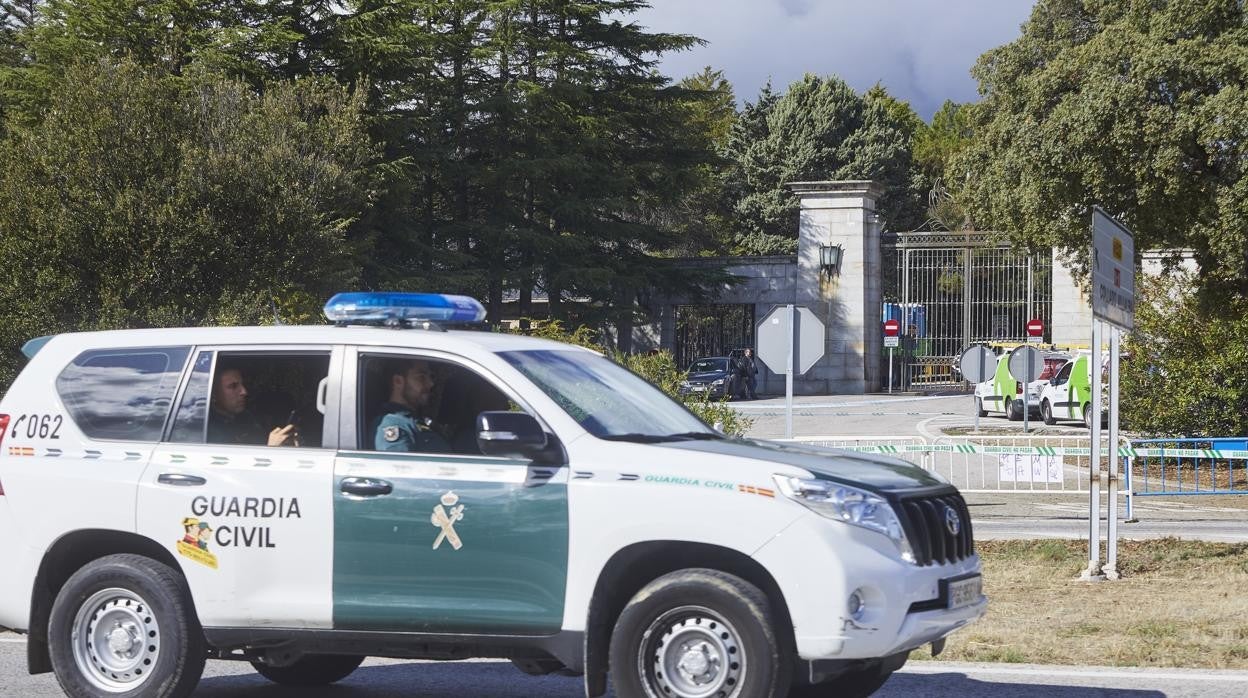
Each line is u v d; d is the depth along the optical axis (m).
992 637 9.26
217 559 6.79
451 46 46.31
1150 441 18.12
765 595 6.06
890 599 5.98
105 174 19.23
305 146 22.12
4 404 7.39
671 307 53.03
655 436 6.70
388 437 6.71
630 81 50.56
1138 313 23.64
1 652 9.08
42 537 7.11
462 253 45.97
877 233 49.34
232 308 18.12
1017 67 30.97
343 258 22.81
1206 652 8.62
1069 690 7.56
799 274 49.62
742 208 73.00
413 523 6.52
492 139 48.28
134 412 7.16
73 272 18.59
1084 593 11.30
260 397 7.05
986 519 17.30
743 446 6.74
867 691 7.06
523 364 6.84
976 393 31.52
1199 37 22.20
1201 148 22.48
